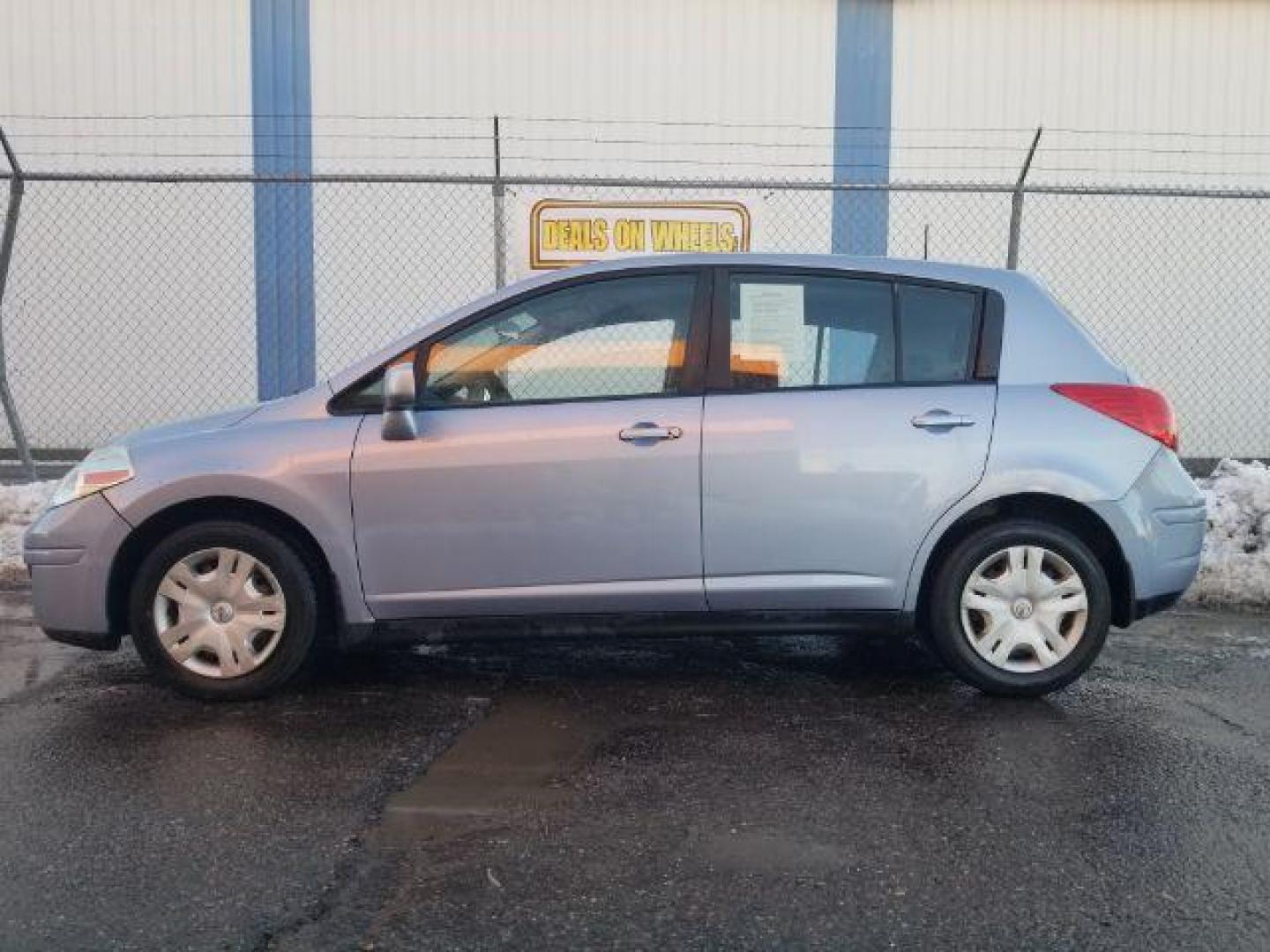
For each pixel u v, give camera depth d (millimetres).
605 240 9047
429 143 12727
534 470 4664
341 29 12633
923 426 4727
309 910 3084
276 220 12570
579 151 12859
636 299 4871
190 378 12633
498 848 3469
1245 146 13328
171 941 2912
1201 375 13391
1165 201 13305
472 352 4828
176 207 12531
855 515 4715
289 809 3738
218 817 3674
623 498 4680
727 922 3039
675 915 3074
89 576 4680
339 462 4652
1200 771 4109
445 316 4863
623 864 3369
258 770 4070
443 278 12719
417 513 4672
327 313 12656
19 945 2887
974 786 3961
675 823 3650
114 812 3711
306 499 4641
